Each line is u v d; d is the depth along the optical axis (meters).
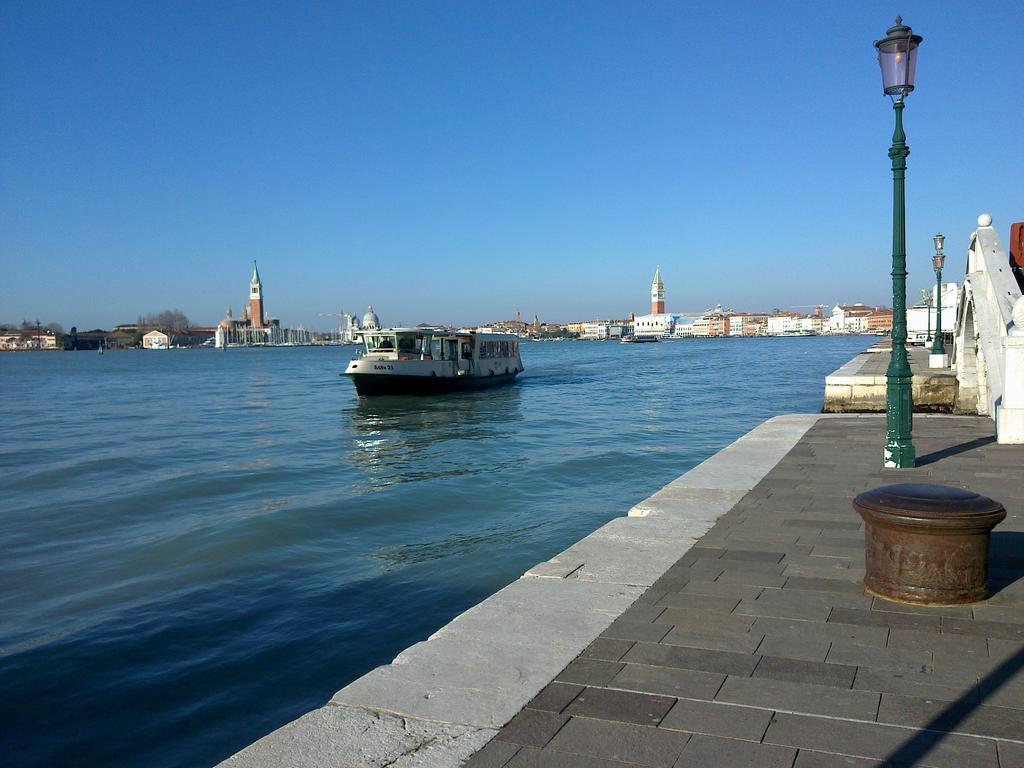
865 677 4.59
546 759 3.77
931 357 35.22
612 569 6.87
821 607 5.82
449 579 11.23
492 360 59.00
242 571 12.03
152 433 34.72
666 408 40.50
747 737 3.92
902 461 11.77
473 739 3.98
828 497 9.84
